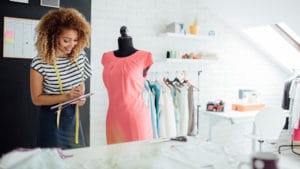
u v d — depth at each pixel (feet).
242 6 10.59
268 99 13.61
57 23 5.89
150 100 9.25
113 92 6.70
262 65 13.39
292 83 12.02
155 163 3.95
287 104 12.34
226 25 12.56
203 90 12.28
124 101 6.57
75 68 6.25
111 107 6.76
